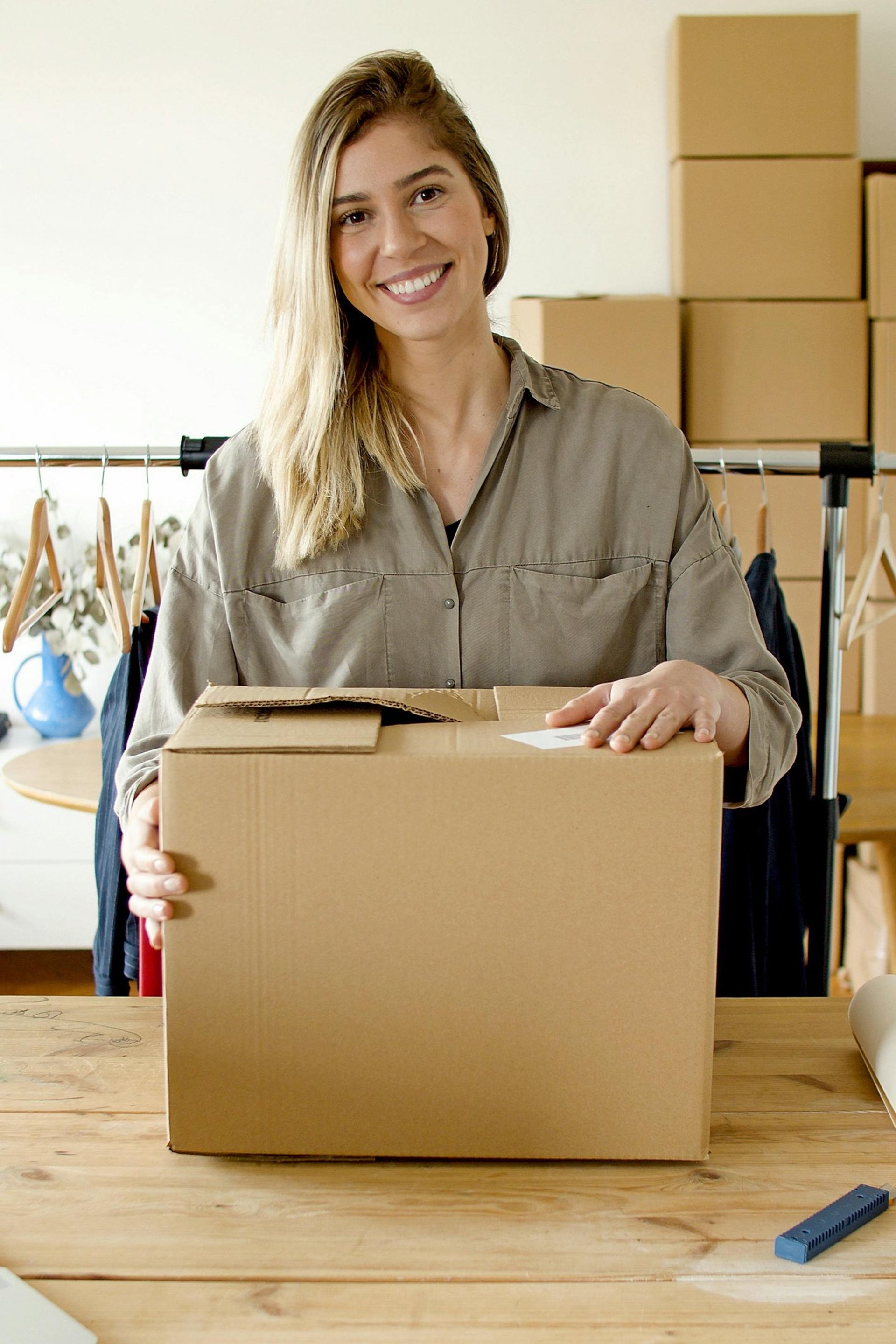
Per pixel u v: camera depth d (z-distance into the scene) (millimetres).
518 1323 691
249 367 3420
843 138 3143
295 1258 748
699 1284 723
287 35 3303
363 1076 835
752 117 3139
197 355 3412
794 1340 678
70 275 3375
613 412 1303
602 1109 836
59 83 3303
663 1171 845
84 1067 993
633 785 790
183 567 1307
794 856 1669
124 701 1690
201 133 3332
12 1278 722
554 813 795
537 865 803
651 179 3371
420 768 791
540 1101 836
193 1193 818
